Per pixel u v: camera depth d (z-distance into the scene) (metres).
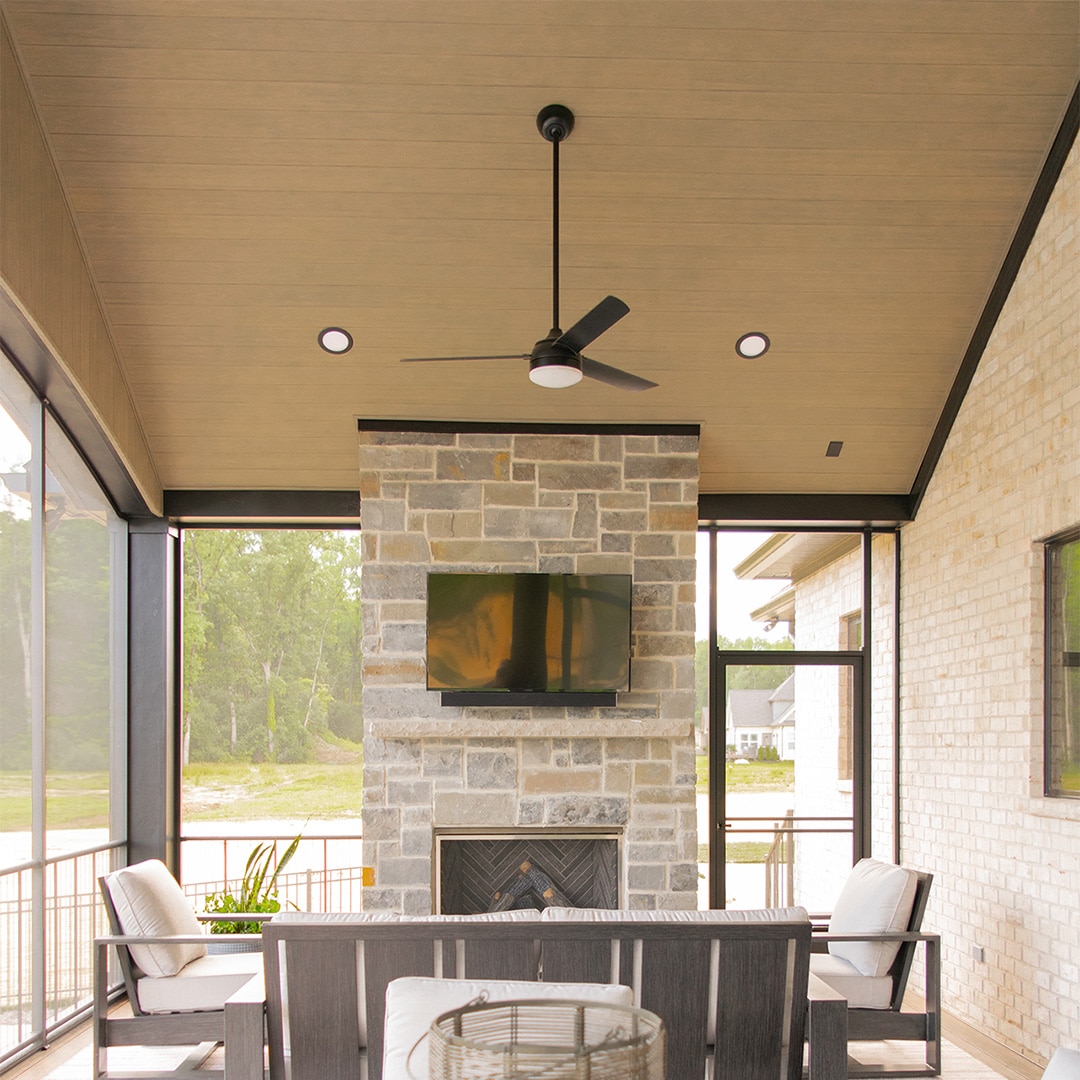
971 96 4.43
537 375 3.92
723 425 5.97
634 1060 1.93
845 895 4.71
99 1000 4.16
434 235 4.94
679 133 4.51
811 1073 3.40
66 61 4.18
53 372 4.78
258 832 6.46
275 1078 3.38
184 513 6.21
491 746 5.62
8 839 4.72
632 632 5.78
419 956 3.30
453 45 4.16
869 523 6.55
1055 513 4.62
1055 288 4.66
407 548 5.76
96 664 5.73
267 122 4.44
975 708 5.41
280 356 5.48
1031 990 4.71
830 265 5.12
